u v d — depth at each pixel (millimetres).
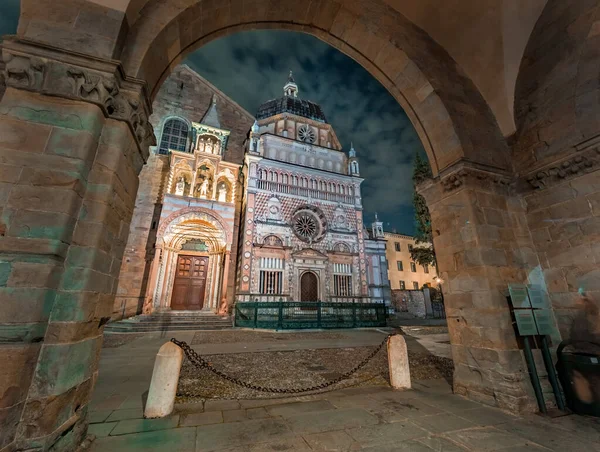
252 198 20094
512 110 5223
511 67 5105
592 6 4113
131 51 3295
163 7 3617
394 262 40156
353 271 21719
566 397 3832
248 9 4715
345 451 2684
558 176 4516
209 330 14062
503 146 5352
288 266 19422
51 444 2193
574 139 4352
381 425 3279
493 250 4438
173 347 3877
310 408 3842
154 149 19969
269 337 11977
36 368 2240
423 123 5543
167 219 17391
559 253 4477
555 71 4605
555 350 4258
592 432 3125
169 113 22000
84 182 2705
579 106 4340
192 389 4750
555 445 2836
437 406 3922
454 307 4766
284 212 20906
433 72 5348
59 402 2271
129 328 13156
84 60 2811
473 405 3957
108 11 3111
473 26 5355
